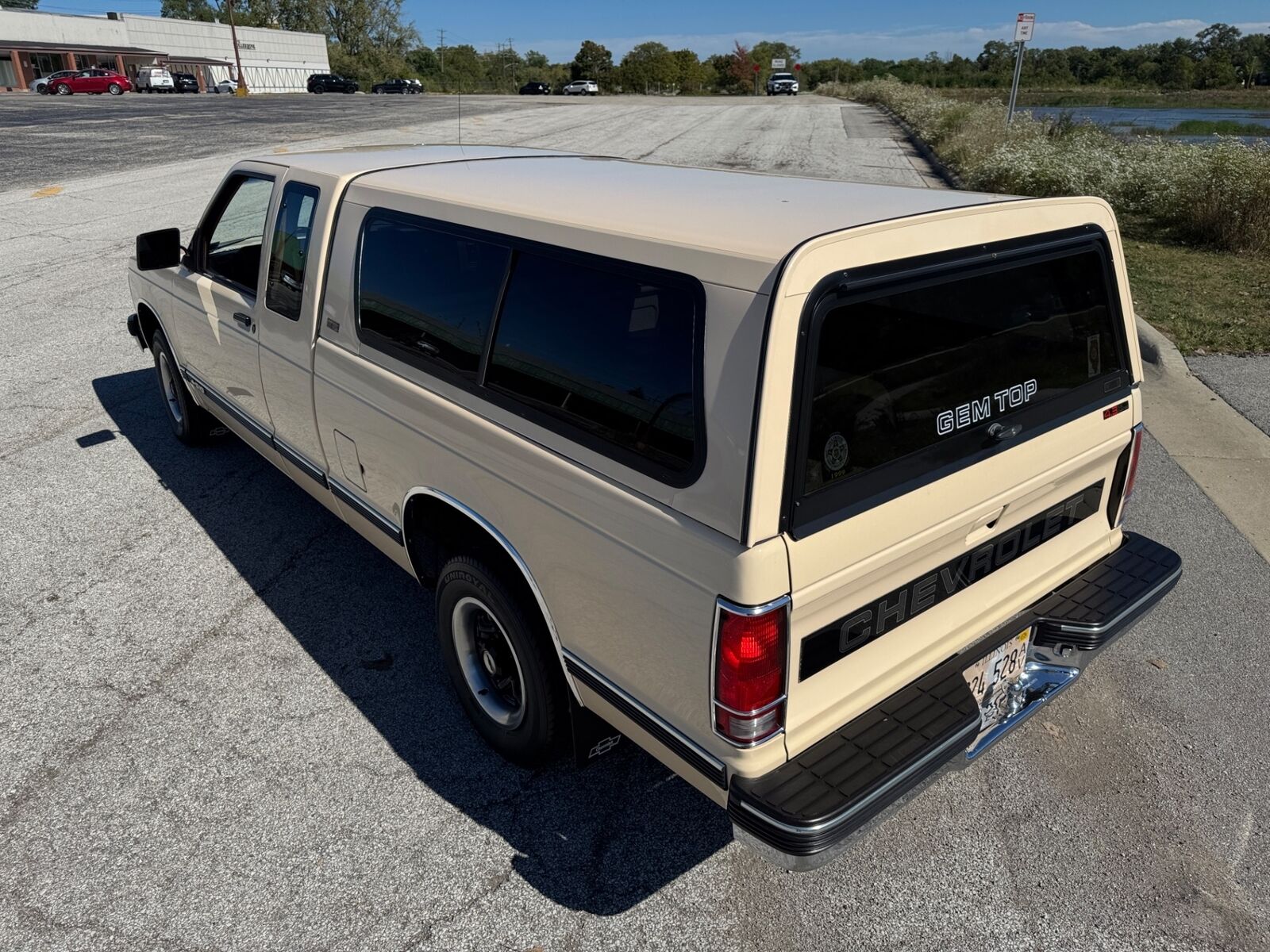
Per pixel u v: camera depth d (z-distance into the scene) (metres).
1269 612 4.13
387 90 62.34
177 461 5.70
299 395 3.84
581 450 2.43
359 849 2.89
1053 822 3.02
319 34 92.75
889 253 2.15
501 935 2.60
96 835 2.94
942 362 2.33
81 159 17.81
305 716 3.49
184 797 3.09
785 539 2.04
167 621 4.10
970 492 2.44
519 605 2.84
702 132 28.00
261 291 4.01
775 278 1.96
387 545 3.63
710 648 2.12
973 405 2.43
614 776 3.21
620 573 2.35
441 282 2.95
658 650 2.31
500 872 2.81
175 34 77.25
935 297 2.28
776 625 2.06
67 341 7.83
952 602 2.59
